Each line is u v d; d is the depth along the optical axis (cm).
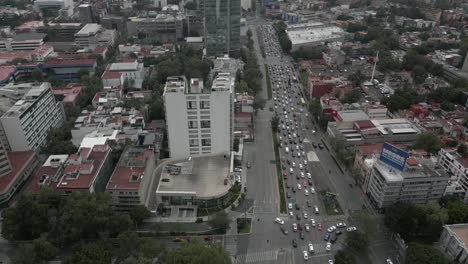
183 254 18362
